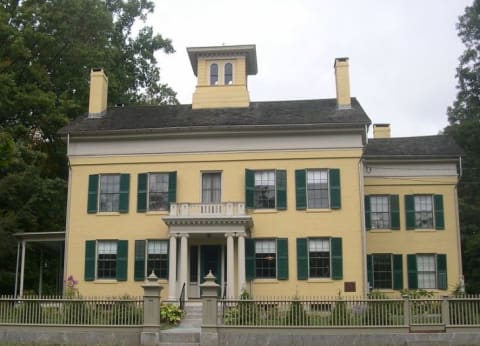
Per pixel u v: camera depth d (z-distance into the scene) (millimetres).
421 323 19766
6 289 35750
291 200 29078
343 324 19812
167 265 29094
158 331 19891
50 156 39531
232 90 33406
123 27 47344
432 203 32031
